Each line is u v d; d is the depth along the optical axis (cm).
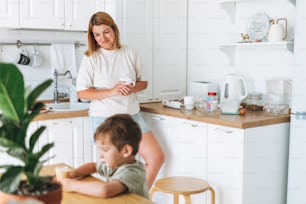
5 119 98
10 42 322
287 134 275
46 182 108
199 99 332
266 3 307
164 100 329
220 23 340
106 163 146
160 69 348
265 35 303
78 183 138
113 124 143
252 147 254
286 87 290
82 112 300
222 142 262
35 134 106
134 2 327
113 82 280
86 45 360
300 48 255
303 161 262
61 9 314
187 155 289
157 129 315
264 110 295
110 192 133
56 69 339
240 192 254
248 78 325
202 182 246
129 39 327
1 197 101
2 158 271
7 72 93
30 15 302
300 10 253
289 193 270
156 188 239
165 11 346
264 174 264
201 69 359
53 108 329
